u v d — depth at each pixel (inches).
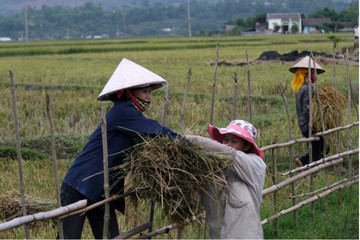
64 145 382.9
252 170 154.6
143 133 150.1
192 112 464.8
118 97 157.2
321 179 283.4
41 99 594.9
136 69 157.5
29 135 423.8
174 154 145.7
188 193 146.8
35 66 1122.7
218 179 149.4
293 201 234.4
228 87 660.7
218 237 156.3
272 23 4776.1
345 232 224.5
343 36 2645.2
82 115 491.2
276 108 523.8
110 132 152.9
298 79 292.7
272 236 223.9
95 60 1369.3
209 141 151.9
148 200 155.6
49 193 276.5
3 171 325.7
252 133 163.3
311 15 5172.2
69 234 153.1
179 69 940.6
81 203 142.2
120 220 223.1
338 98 294.8
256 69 884.6
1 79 845.2
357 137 359.3
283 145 227.9
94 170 153.2
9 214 238.2
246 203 153.6
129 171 147.6
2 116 493.0
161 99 566.6
